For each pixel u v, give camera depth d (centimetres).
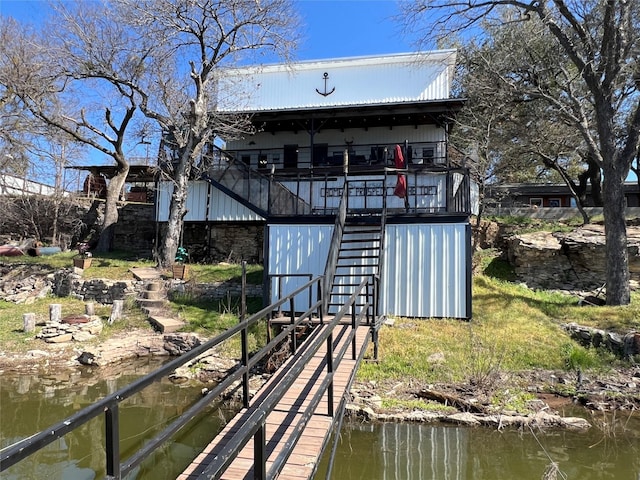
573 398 733
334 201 1329
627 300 1146
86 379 874
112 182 1945
